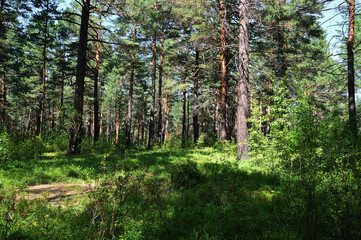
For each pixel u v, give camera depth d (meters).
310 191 3.36
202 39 15.88
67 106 11.20
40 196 5.31
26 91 29.03
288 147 4.35
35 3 17.66
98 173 7.11
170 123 56.00
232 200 4.62
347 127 3.67
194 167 6.65
